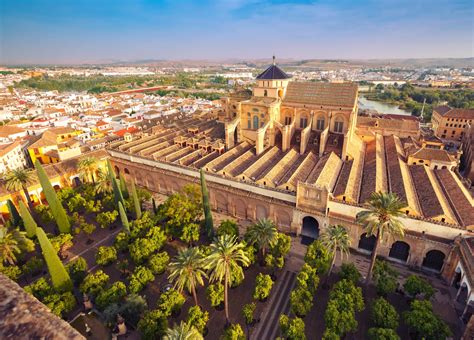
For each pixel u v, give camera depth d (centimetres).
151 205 9438
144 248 6272
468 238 5647
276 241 5938
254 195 7894
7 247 5997
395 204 5044
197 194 7844
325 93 10062
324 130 9425
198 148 10744
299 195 7138
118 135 15488
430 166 9231
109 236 7888
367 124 12762
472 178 10281
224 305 5522
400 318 5197
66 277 5488
